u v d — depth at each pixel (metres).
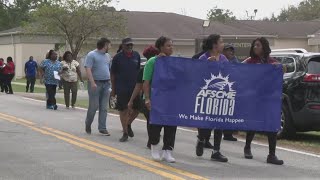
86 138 11.20
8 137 11.21
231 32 44.12
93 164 8.58
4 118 14.52
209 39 8.87
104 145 10.37
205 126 8.60
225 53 11.02
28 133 11.78
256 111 8.70
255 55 9.00
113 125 13.62
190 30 43.22
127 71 10.72
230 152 10.08
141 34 41.69
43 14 33.56
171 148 8.85
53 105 17.69
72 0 33.62
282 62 12.50
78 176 7.73
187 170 8.23
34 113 16.08
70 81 18.05
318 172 8.43
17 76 49.69
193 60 8.51
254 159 9.37
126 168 8.30
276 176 8.02
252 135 9.34
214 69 8.55
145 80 8.72
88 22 33.91
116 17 34.94
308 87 11.78
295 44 48.81
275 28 49.56
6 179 7.52
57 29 34.09
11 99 21.91
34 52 49.25
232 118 8.65
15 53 50.47
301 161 9.37
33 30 35.75
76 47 34.16
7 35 52.19
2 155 9.25
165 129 8.79
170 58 8.48
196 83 8.53
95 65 11.56
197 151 9.20
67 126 13.07
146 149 9.99
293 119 12.04
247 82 8.66
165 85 8.48
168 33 42.38
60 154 9.39
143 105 10.15
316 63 12.02
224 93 8.60
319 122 11.68
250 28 48.78
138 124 14.08
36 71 28.94
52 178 7.60
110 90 11.80
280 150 10.54
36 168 8.24
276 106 8.73
